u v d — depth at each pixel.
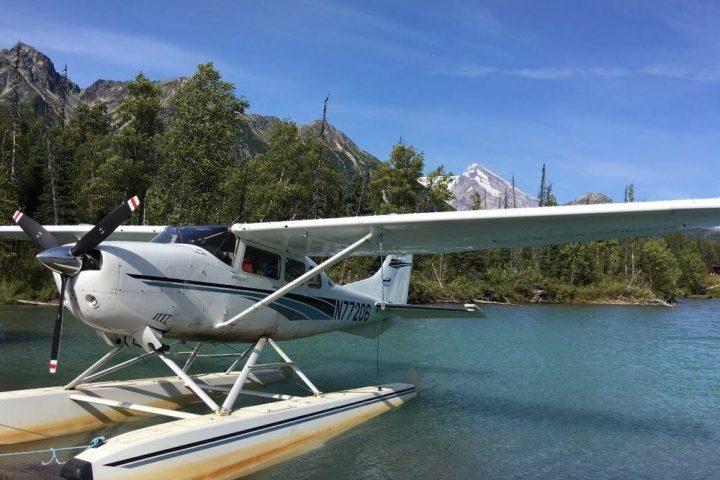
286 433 4.95
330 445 5.17
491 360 11.16
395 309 8.35
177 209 21.02
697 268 67.62
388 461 4.70
